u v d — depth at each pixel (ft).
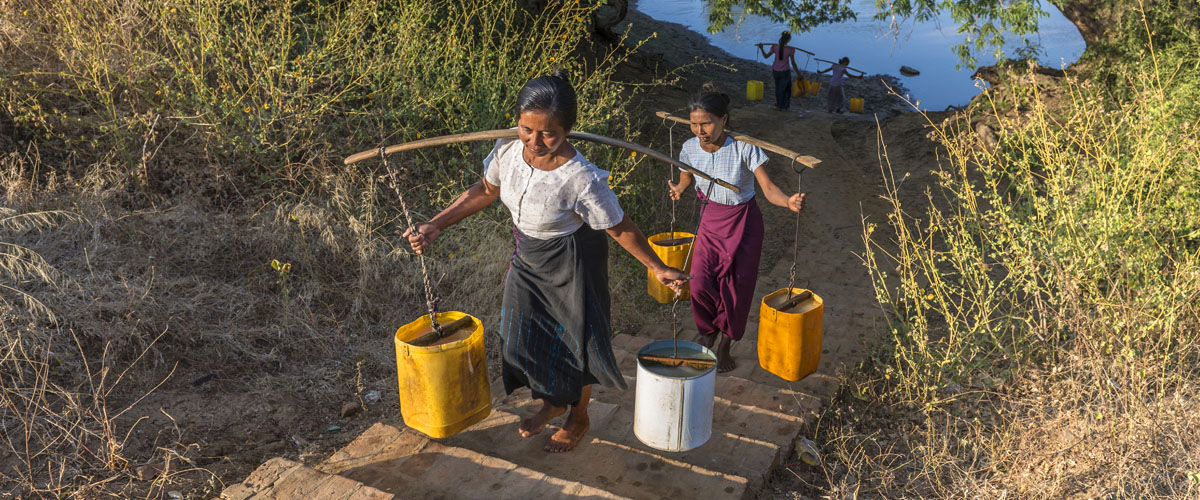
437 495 10.43
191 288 14.58
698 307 14.79
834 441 13.16
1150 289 13.34
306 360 14.08
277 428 12.17
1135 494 10.95
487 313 16.37
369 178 17.90
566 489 10.51
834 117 46.26
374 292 16.14
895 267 21.67
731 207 13.94
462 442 11.92
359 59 20.03
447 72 20.24
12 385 11.43
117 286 13.73
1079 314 13.08
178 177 17.03
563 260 10.27
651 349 11.26
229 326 14.05
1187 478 10.93
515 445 11.86
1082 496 11.10
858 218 26.30
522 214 10.07
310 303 15.35
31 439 10.76
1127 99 26.02
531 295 10.59
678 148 33.06
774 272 21.77
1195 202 14.30
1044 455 12.12
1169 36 27.53
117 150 16.75
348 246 16.79
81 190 15.75
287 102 17.76
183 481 10.59
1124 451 11.53
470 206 10.68
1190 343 12.93
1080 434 12.22
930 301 18.51
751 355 16.12
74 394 11.60
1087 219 14.06
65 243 14.49
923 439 13.44
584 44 40.73
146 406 11.93
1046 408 13.33
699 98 13.35
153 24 18.94
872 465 12.66
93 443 10.94
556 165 9.72
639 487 10.93
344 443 11.99
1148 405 12.07
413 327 10.96
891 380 15.25
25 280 13.04
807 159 12.07
